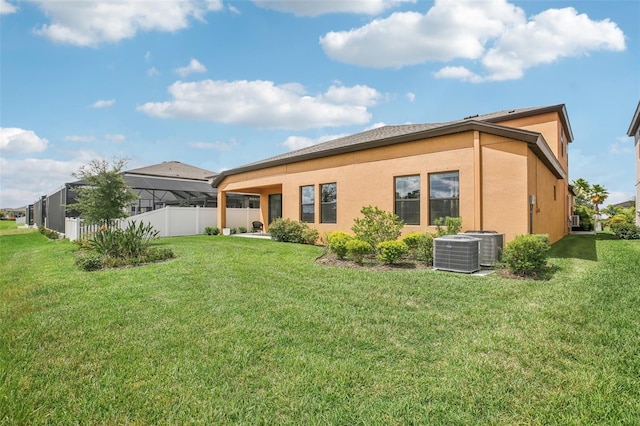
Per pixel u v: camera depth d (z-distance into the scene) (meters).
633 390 2.96
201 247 12.76
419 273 7.63
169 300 5.90
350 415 2.74
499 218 9.66
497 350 3.78
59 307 5.63
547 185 13.08
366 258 9.88
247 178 19.44
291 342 4.11
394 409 2.80
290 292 6.27
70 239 18.83
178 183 27.70
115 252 10.12
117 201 14.01
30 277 8.16
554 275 7.21
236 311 5.24
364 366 3.52
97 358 3.79
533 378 3.20
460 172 10.38
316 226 15.09
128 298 6.07
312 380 3.26
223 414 2.78
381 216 10.57
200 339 4.23
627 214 26.47
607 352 3.63
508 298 5.65
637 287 6.10
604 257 9.66
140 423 2.69
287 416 2.75
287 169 16.69
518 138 9.23
